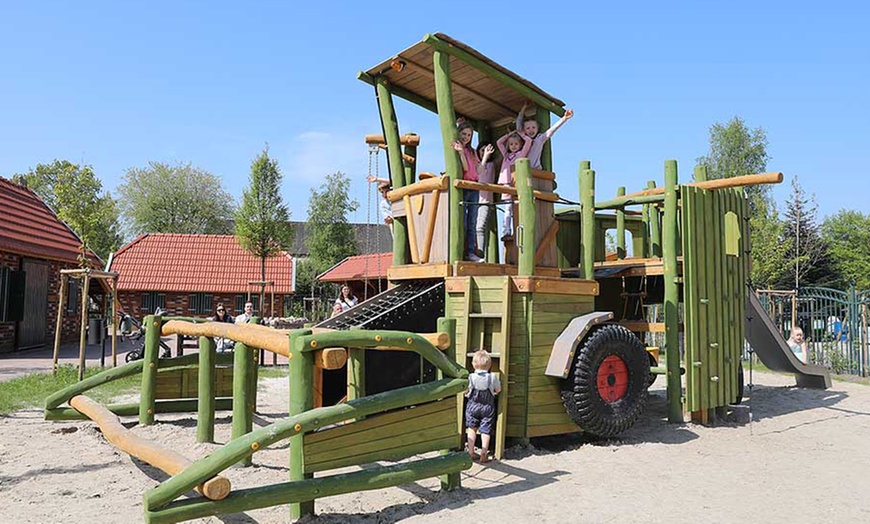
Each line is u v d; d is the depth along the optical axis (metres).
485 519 4.77
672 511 5.03
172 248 36.19
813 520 4.89
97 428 7.88
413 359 6.62
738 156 49.31
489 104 8.67
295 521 4.68
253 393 7.51
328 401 6.04
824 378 12.32
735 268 9.61
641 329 9.12
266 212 31.03
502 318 6.81
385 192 8.67
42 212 23.39
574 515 4.89
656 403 10.52
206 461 4.20
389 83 8.16
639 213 11.50
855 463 6.67
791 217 42.25
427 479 5.90
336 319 6.73
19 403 9.53
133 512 4.88
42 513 4.84
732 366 9.32
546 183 7.96
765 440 7.80
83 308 11.50
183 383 8.53
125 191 63.53
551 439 7.68
